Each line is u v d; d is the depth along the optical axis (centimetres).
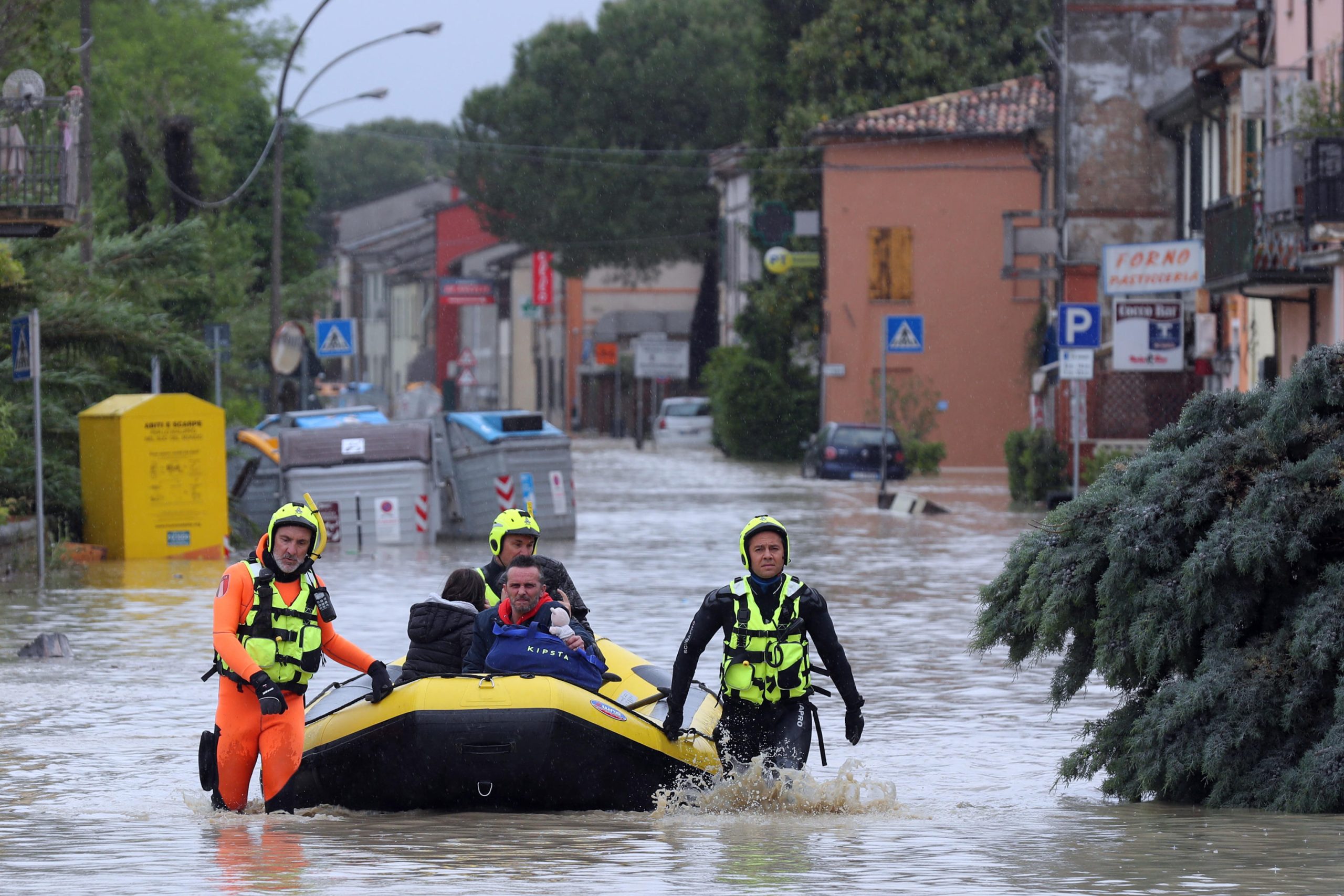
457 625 2906
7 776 3062
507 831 2473
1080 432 8931
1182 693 2767
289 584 2703
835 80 18838
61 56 7556
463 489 8725
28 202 6788
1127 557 2839
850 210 17200
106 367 8388
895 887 1928
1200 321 10750
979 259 17150
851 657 4631
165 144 10088
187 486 7662
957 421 17188
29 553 7125
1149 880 1975
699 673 4241
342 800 2756
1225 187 11175
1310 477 2786
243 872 2064
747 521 9831
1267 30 9981
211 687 4119
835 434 14512
